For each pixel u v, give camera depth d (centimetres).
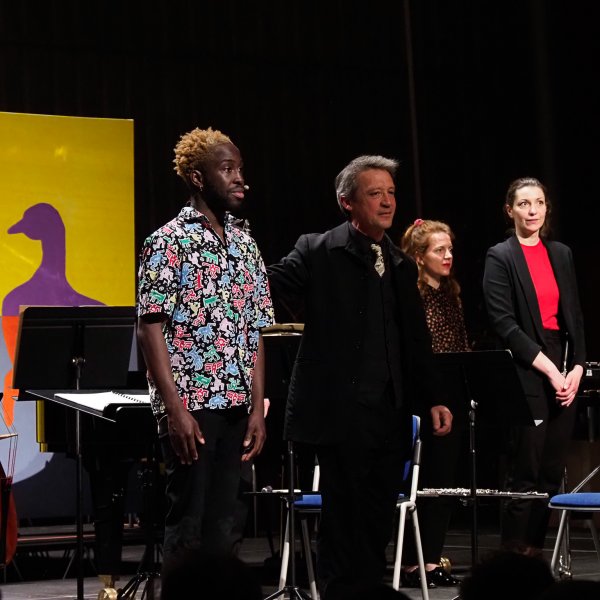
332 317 484
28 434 938
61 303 980
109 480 713
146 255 437
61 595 766
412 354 491
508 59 1225
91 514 962
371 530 487
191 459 426
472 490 581
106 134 1005
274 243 1178
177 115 1142
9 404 934
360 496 481
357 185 489
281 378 656
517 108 1220
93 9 1111
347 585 481
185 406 432
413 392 507
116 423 637
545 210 677
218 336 439
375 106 1224
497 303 666
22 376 616
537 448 648
